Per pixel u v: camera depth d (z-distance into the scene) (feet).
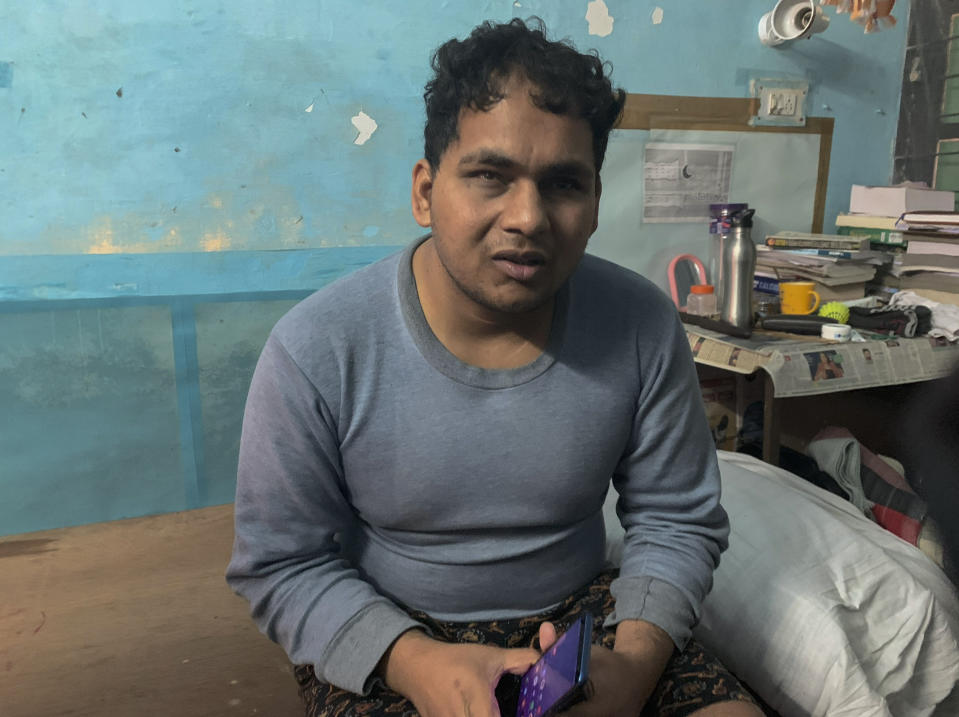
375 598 2.53
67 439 5.54
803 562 3.53
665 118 6.50
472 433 2.51
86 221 5.18
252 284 5.67
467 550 2.69
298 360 2.46
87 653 3.89
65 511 5.65
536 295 2.27
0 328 5.19
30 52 4.84
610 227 6.52
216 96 5.29
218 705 3.50
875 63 7.22
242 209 5.52
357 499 2.69
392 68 5.69
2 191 4.96
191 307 5.58
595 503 2.83
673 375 2.78
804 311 5.99
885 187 6.67
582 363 2.62
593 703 2.17
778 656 3.29
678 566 2.72
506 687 2.32
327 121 5.60
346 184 5.75
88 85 5.00
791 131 7.02
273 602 2.60
